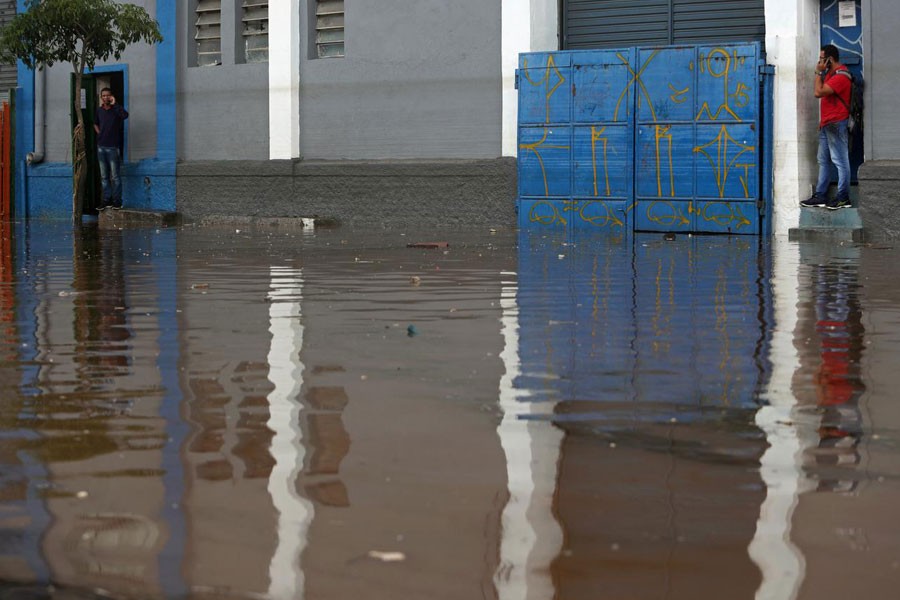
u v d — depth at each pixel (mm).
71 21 18344
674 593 2363
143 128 20203
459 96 17156
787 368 5027
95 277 9656
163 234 16234
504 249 12555
